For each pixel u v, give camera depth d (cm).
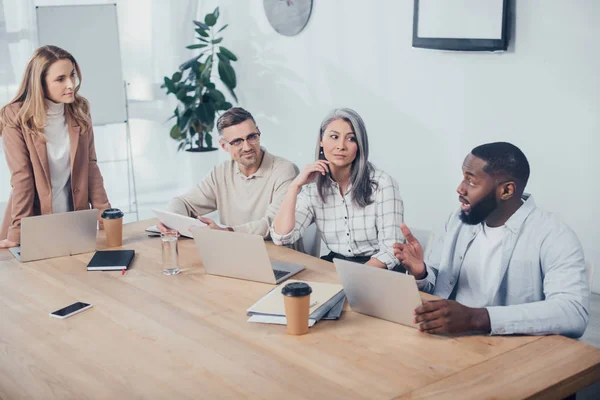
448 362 168
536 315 182
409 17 448
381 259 248
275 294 211
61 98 284
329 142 255
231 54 570
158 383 161
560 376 160
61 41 520
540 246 207
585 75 370
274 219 267
